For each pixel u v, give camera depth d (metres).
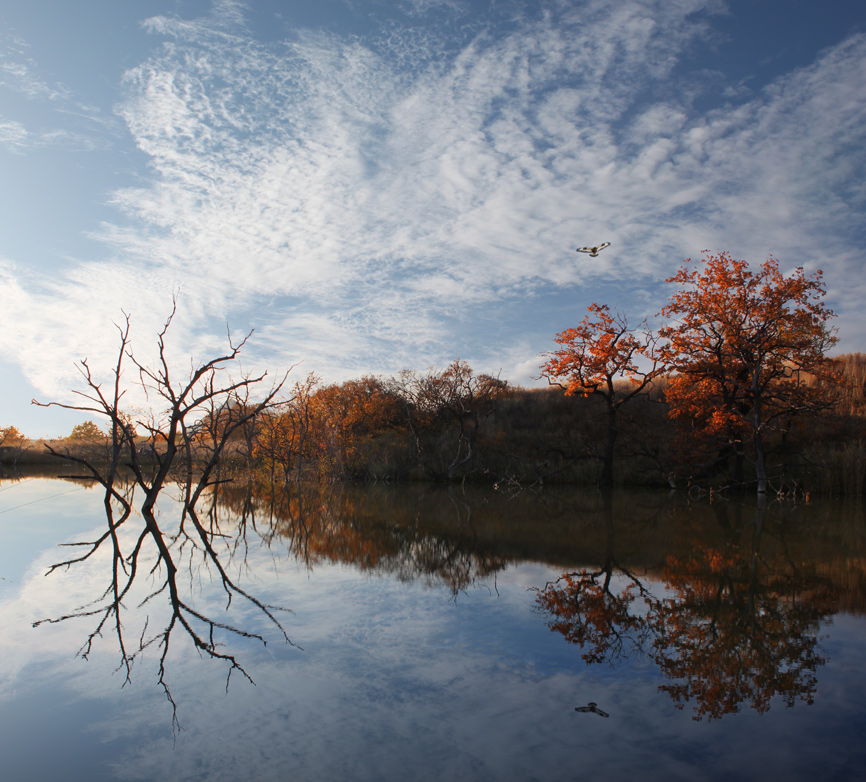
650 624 7.84
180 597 9.21
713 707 5.30
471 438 33.97
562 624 7.79
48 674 6.18
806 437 29.81
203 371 18.12
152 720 5.11
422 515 19.53
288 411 31.94
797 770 4.23
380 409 39.62
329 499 24.64
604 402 38.00
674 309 28.50
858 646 6.98
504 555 12.75
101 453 36.03
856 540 14.59
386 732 4.82
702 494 26.61
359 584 10.05
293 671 6.17
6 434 44.53
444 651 6.76
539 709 5.25
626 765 4.29
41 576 10.70
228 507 21.84
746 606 8.74
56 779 4.15
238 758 4.43
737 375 28.30
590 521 18.12
